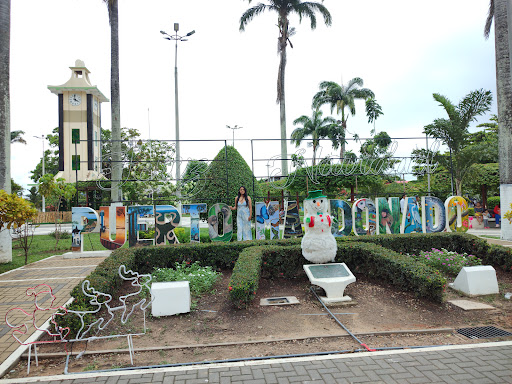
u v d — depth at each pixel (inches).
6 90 427.2
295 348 177.0
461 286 261.6
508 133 514.6
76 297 206.5
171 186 641.0
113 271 253.8
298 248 304.5
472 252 342.6
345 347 177.3
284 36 820.6
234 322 213.9
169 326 209.0
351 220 410.6
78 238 449.4
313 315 224.7
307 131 1247.5
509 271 308.2
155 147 590.6
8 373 156.2
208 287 271.9
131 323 213.3
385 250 297.0
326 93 1250.0
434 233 369.7
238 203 402.9
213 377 144.3
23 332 198.8
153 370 151.6
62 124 1282.0
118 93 663.1
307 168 482.0
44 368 160.6
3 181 420.8
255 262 265.9
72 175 1237.7
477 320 212.4
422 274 238.2
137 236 387.5
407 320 214.4
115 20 661.3
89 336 192.9
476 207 829.8
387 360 157.0
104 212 408.2
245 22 838.5
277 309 236.4
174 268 329.4
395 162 473.7
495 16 526.9
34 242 647.8
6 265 406.0
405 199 416.5
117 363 163.5
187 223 1088.2
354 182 639.1
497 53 521.7
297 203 405.4
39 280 323.9
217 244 338.3
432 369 147.7
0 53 422.3
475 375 142.0
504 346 170.4
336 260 311.3
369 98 1289.4
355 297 257.4
